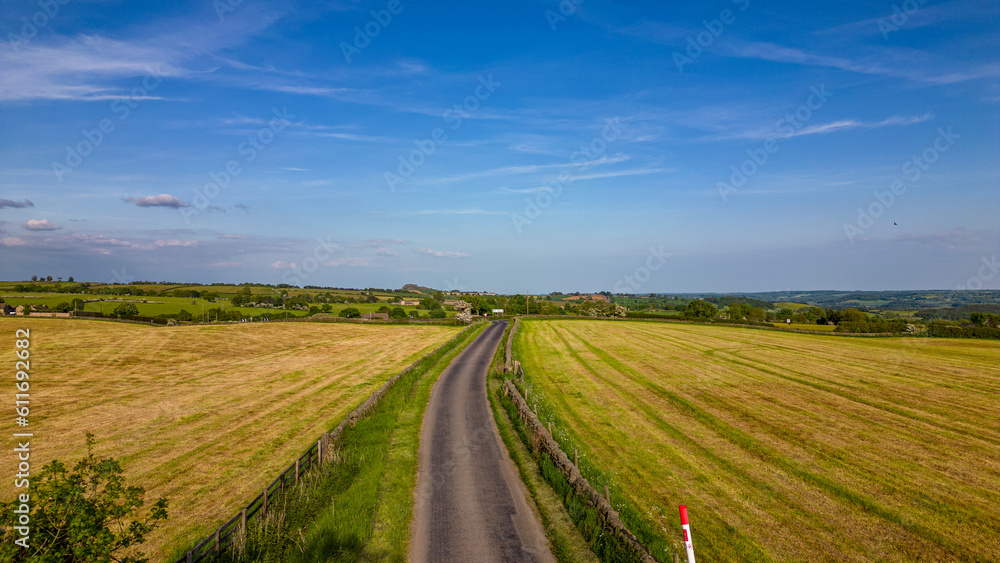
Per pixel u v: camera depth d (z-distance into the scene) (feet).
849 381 100.83
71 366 127.75
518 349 163.63
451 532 38.88
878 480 49.93
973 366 118.32
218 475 55.83
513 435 66.18
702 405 82.58
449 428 69.92
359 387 107.86
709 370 118.11
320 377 121.19
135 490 28.07
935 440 62.28
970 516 42.09
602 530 36.09
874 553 36.63
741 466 54.39
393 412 77.36
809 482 49.75
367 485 46.96
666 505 44.70
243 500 49.06
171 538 41.29
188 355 155.74
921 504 44.47
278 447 65.57
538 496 45.73
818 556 36.22
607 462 55.98
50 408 86.58
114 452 63.77
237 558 33.27
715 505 44.70
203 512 46.39
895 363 124.77
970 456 56.44
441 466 54.08
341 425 63.00
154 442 67.82
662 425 71.15
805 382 100.53
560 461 49.01
